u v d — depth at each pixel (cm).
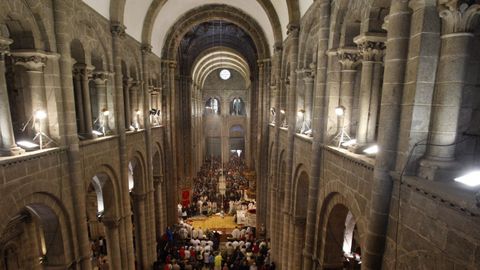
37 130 789
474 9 389
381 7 618
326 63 869
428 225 409
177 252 1792
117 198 1267
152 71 1858
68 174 871
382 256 532
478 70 433
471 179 397
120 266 1302
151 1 1543
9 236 1260
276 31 1614
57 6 800
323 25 859
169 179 2197
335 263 885
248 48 2836
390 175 499
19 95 790
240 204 2803
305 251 987
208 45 2853
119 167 1270
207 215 2681
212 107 4928
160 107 2020
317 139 908
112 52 1208
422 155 466
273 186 1731
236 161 4719
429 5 430
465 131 444
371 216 534
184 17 2012
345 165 712
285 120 1631
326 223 870
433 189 392
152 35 1770
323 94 884
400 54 477
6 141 669
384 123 502
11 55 742
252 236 2230
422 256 422
